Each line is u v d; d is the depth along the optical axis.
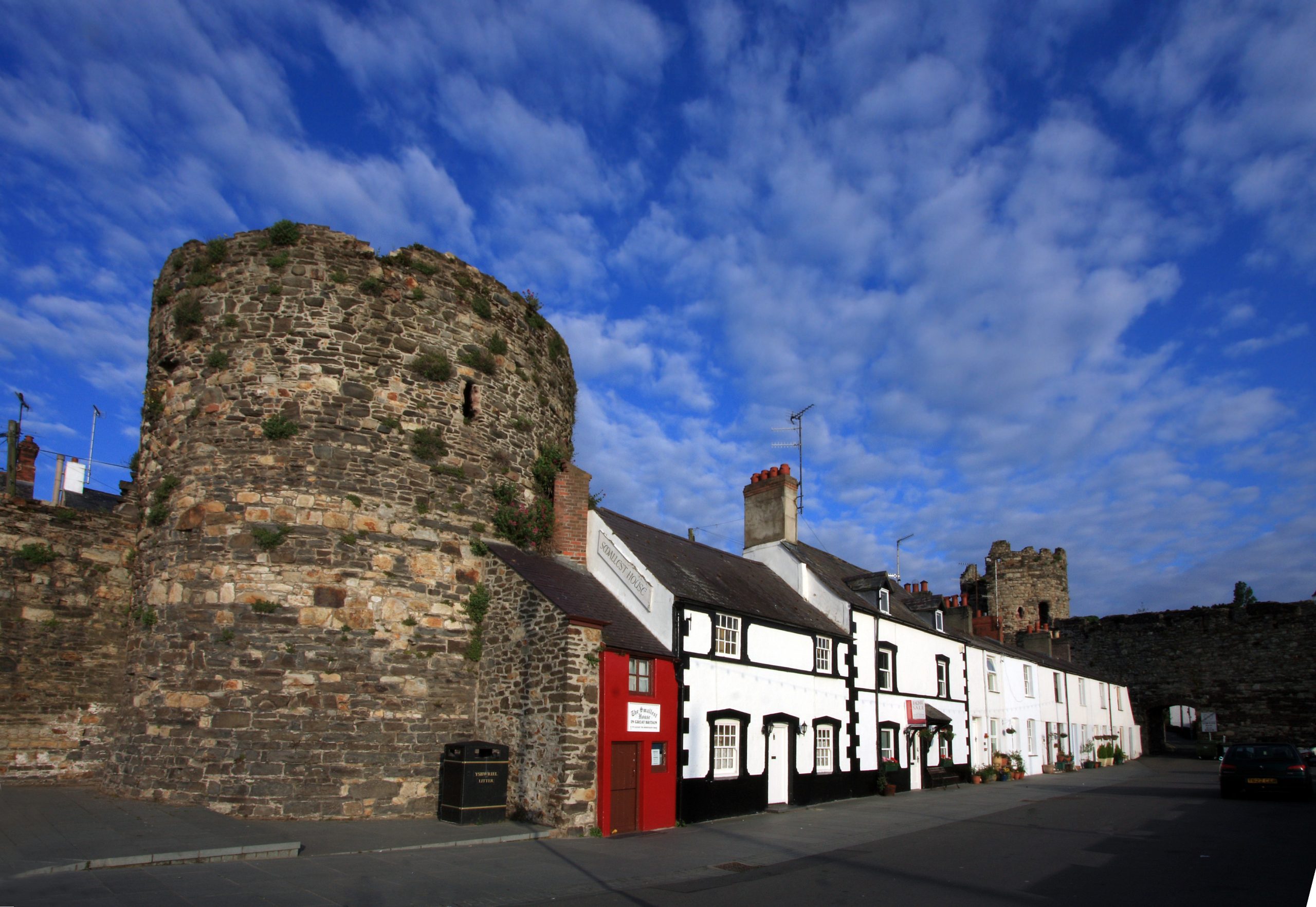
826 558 29.95
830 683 22.66
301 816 13.91
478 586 17.00
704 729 17.80
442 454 17.05
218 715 14.14
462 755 14.62
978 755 30.62
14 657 15.48
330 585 15.17
